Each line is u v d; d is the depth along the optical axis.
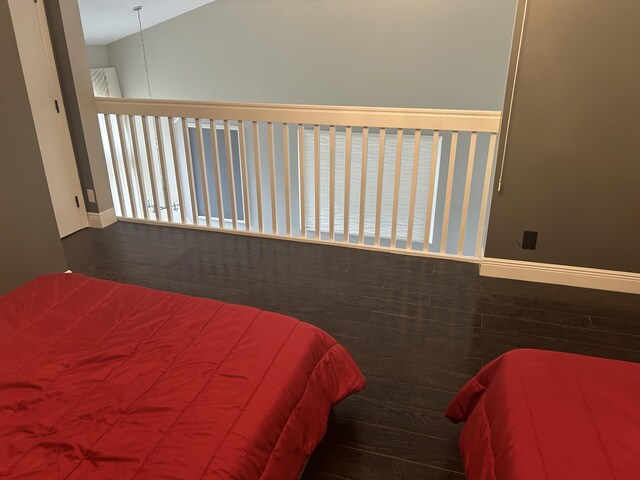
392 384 2.02
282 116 3.06
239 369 1.37
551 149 2.51
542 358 1.45
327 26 5.24
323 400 1.54
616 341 2.29
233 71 5.77
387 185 5.78
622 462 1.08
